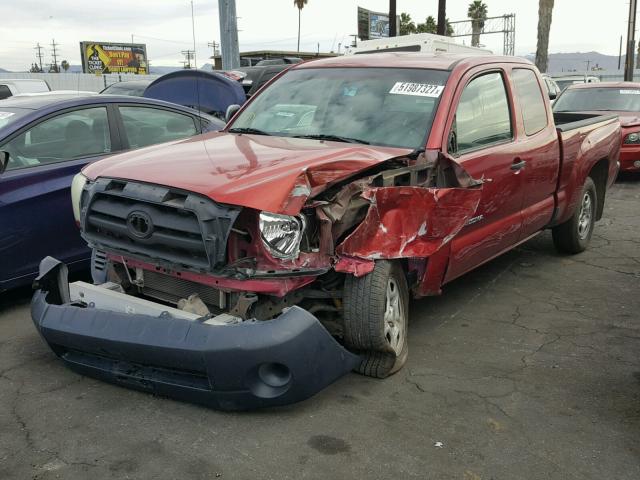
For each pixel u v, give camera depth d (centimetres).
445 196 391
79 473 306
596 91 1309
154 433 341
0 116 550
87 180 407
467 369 427
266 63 1522
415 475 310
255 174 351
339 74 514
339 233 369
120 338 343
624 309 546
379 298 374
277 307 368
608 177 738
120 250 376
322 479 305
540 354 453
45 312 377
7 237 507
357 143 444
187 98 972
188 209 337
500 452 330
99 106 595
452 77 472
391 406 374
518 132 538
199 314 360
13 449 325
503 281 619
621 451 334
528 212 562
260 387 336
